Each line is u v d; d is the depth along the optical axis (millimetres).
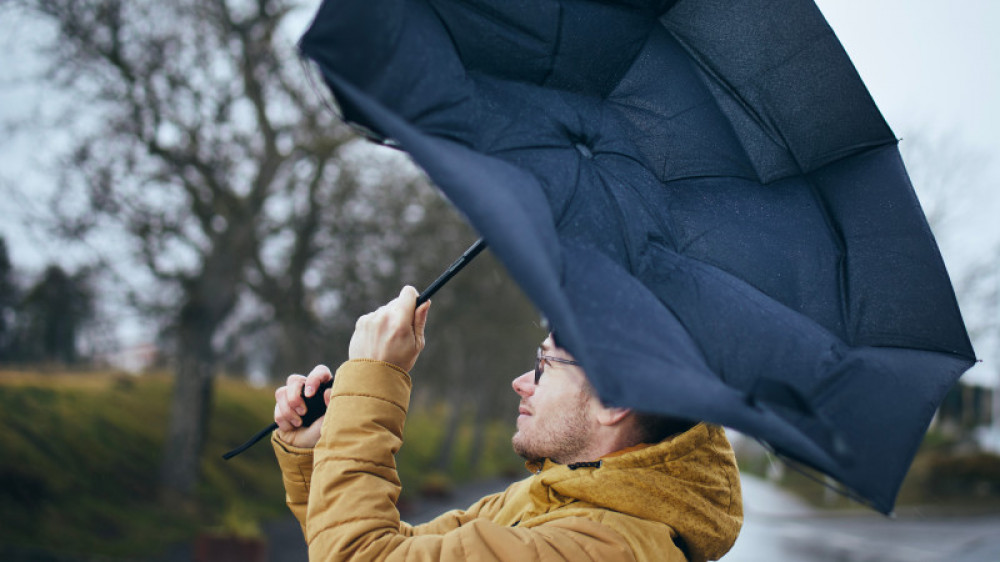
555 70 1405
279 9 16531
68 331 22641
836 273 1496
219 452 23922
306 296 19750
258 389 35000
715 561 1615
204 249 18156
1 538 12828
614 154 1417
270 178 17969
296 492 1762
